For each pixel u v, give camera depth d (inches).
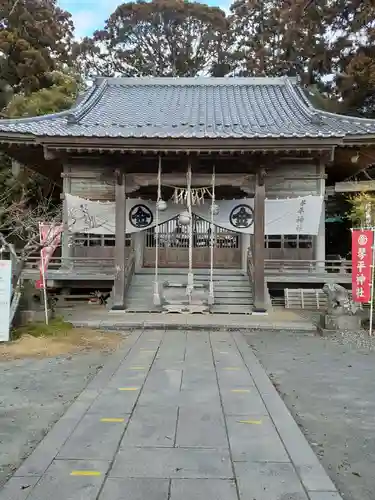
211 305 500.4
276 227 546.6
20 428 185.3
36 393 231.3
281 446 164.1
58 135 464.4
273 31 1384.1
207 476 140.8
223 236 661.9
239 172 516.4
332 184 784.3
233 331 418.0
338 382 255.8
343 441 176.9
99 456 154.3
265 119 639.8
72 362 295.1
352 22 992.9
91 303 567.8
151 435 173.0
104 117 653.9
